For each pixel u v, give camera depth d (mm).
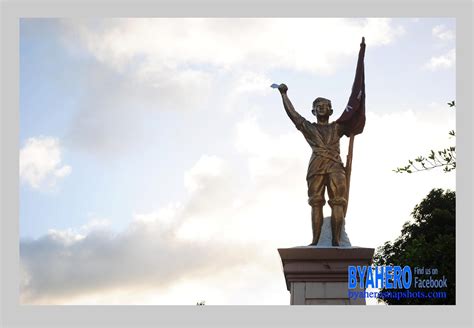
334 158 20891
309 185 20906
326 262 20062
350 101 21281
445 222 31984
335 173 20750
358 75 21516
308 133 21219
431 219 32219
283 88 21656
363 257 20016
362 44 21734
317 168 20828
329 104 21516
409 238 31953
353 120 21266
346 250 20047
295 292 19906
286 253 20156
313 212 20734
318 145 21016
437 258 25625
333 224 20594
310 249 20109
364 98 21375
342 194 20719
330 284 19922
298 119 21375
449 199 33344
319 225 20703
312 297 19844
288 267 20062
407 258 25828
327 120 21547
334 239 20516
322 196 20812
